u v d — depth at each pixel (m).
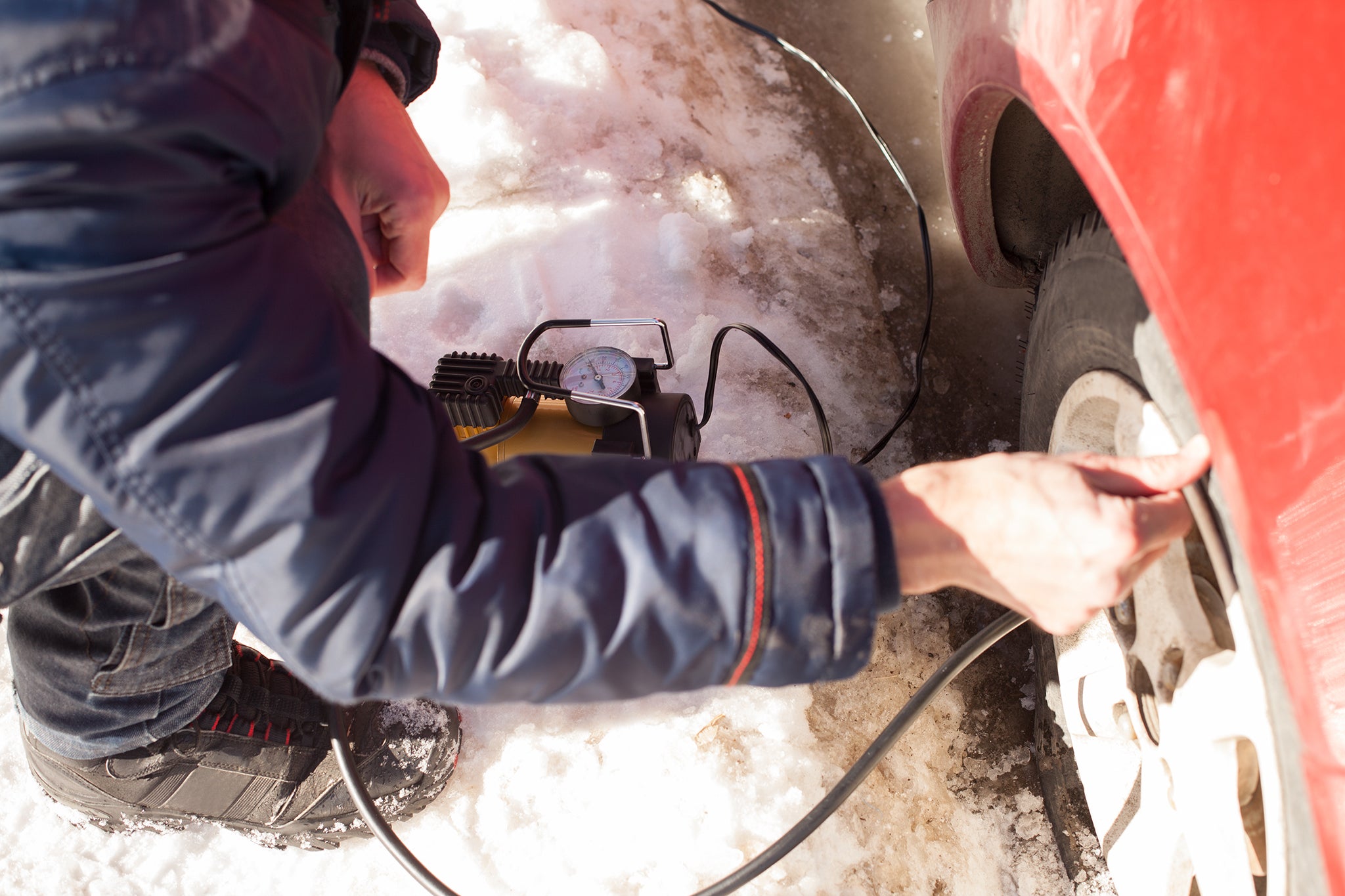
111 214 0.57
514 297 2.06
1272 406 0.65
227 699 1.46
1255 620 0.77
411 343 2.03
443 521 0.69
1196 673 0.96
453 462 0.73
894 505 0.80
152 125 0.56
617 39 2.44
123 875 1.61
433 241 2.16
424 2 2.39
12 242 0.56
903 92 2.46
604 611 0.70
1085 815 1.50
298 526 0.63
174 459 0.61
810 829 1.30
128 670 1.18
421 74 1.26
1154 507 0.77
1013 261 1.52
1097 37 0.79
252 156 0.63
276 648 0.70
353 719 1.59
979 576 0.81
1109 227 1.08
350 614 0.66
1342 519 0.62
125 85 0.55
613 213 2.16
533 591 0.70
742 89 2.48
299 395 0.63
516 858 1.57
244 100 0.61
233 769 1.46
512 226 2.16
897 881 1.52
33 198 0.56
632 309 2.04
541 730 1.67
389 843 1.39
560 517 0.73
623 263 2.10
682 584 0.70
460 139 2.23
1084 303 1.14
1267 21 0.63
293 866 1.62
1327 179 0.59
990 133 1.21
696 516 0.71
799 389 1.98
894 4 2.60
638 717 1.65
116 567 1.03
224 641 1.29
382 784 1.55
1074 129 0.84
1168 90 0.71
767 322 2.06
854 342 2.06
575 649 0.71
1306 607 0.67
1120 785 1.32
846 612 0.72
